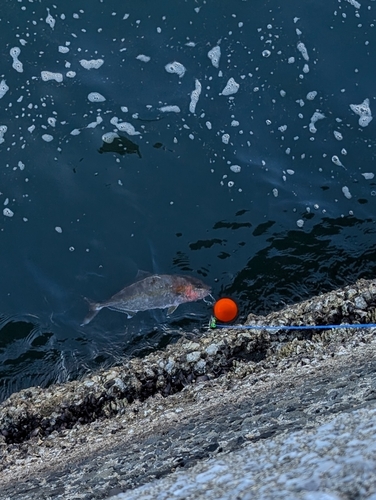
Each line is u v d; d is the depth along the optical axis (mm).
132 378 2209
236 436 1612
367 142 2664
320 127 2699
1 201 2572
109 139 2680
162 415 2010
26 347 2359
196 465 1455
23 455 2012
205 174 2621
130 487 1527
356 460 1080
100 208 2561
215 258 2469
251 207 2551
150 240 2502
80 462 1817
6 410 2162
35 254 2492
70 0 2965
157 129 2703
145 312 2402
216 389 2107
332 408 1573
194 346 2275
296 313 2328
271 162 2641
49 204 2570
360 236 2480
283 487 1096
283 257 2463
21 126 2703
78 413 2160
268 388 1951
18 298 2426
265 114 2729
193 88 2785
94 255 2482
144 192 2590
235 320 2369
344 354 2055
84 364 2328
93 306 2363
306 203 2551
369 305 2293
